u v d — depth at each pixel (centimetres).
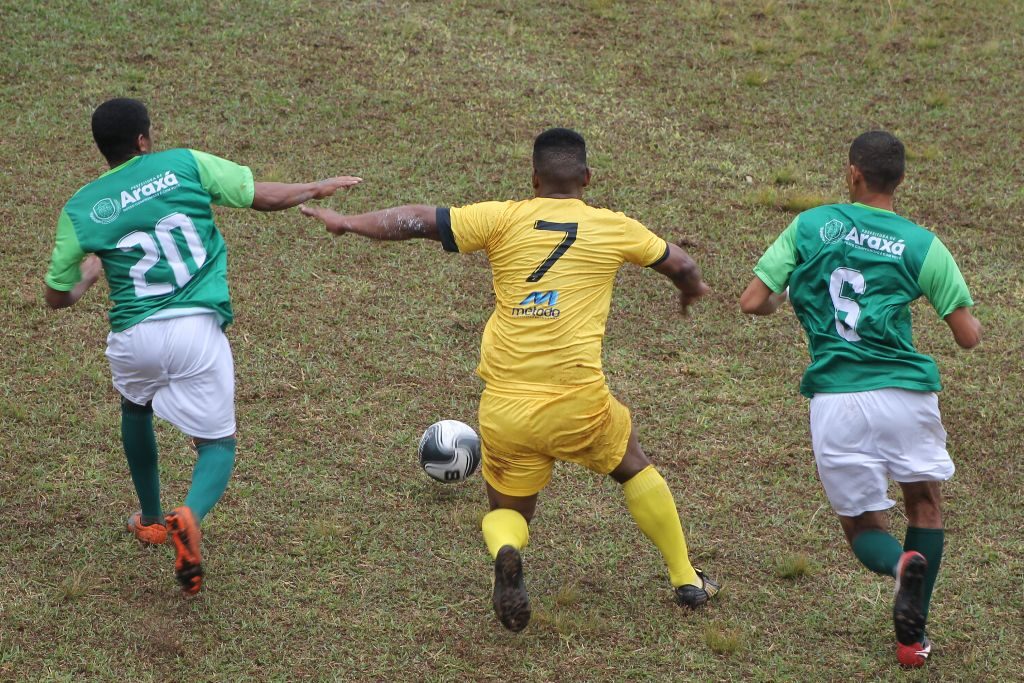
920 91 4594
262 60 4469
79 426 2416
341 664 1770
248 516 2156
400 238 1816
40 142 3766
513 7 5175
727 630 1875
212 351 1825
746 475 2391
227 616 1870
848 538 1825
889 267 1731
